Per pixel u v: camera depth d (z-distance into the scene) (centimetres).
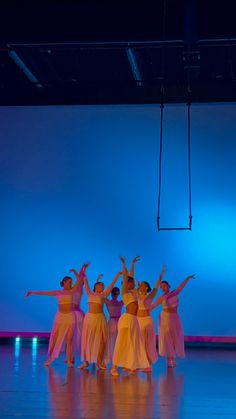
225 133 1602
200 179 1595
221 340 1527
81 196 1630
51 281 1605
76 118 1658
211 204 1582
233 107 1606
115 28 1181
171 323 1155
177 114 1623
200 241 1570
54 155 1652
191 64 1349
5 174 1655
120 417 614
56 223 1623
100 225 1612
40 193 1641
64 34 1188
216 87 1614
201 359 1262
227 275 1548
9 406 672
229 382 892
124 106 1645
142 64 1498
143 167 1620
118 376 958
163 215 1594
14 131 1667
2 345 1526
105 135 1644
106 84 1652
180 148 1614
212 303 1542
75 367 1091
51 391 781
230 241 1561
